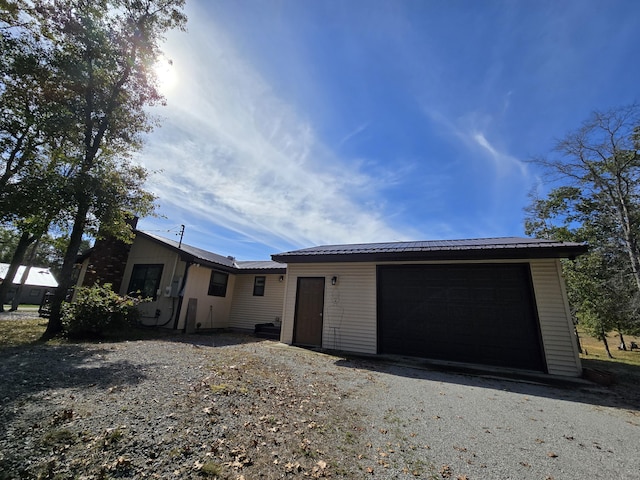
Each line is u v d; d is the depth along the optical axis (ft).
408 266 27.07
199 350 22.09
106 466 6.98
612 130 42.22
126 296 29.78
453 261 25.41
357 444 9.43
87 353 18.38
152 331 32.99
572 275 39.24
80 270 46.80
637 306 38.32
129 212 31.12
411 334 25.48
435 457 8.84
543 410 13.44
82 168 27.78
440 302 25.20
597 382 18.40
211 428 9.36
